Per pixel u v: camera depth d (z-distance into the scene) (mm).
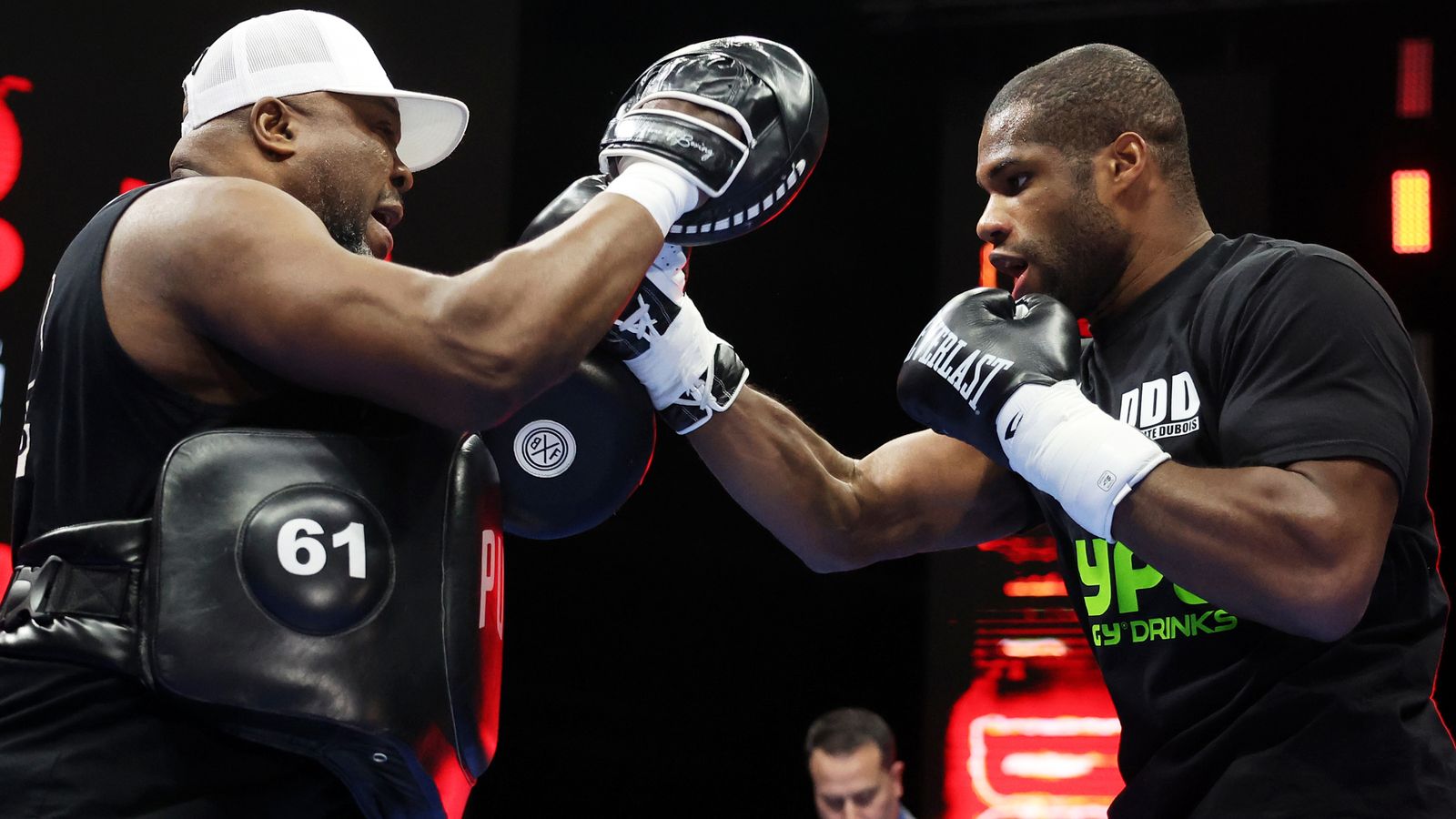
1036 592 4781
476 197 4570
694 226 1677
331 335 1356
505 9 4680
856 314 5367
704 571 5488
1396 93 4781
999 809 4633
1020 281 1820
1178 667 1630
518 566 5457
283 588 1330
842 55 5316
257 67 1576
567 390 1787
